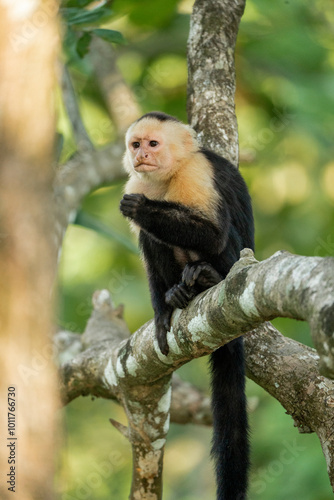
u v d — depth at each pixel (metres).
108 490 19.58
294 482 14.70
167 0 18.61
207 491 21.64
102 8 12.08
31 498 5.92
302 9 21.50
